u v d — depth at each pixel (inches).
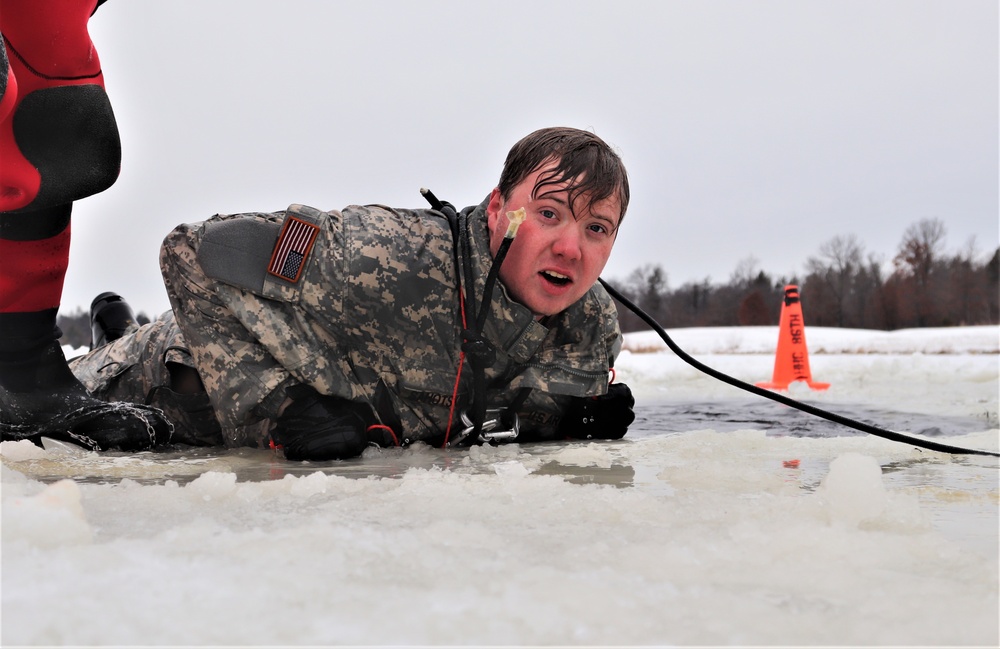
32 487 48.9
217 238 89.5
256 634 24.8
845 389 219.6
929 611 28.4
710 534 40.8
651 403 186.1
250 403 88.7
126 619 25.6
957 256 1983.3
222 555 33.6
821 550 37.4
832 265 2059.5
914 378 260.5
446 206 99.2
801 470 74.7
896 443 97.0
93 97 81.4
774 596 30.4
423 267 92.0
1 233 85.7
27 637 24.1
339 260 89.7
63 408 92.8
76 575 29.8
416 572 31.9
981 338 898.7
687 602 28.8
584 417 107.2
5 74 65.4
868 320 2030.0
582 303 100.7
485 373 95.4
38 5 75.8
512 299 93.1
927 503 55.5
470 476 61.3
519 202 88.0
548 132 88.9
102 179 83.6
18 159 78.4
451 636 25.0
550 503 49.6
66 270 93.1
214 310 90.8
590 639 25.2
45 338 92.7
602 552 36.2
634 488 62.7
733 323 2172.7
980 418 139.3
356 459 85.7
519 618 26.5
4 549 32.4
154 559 32.5
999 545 41.8
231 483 52.4
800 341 225.0
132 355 106.9
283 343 87.7
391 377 92.8
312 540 35.8
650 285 2185.0
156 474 73.2
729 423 136.7
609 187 86.1
